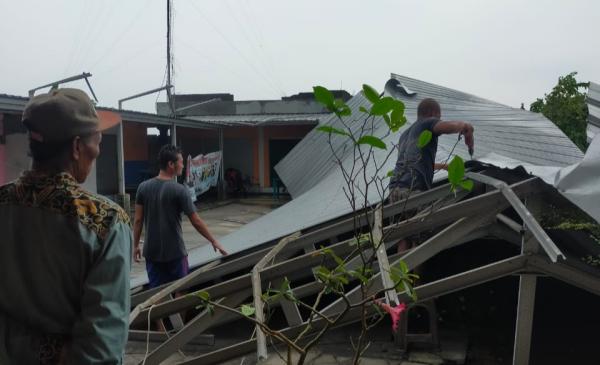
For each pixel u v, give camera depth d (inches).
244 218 576.7
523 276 113.3
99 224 59.6
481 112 354.3
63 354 59.8
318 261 125.6
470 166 158.9
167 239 169.6
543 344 155.8
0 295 59.9
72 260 58.5
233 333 176.9
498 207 121.7
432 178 153.9
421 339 150.9
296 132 824.3
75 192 60.6
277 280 126.0
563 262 114.7
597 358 145.9
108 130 470.6
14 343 59.2
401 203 147.7
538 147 294.5
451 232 120.0
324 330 74.7
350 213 168.4
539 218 127.2
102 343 56.8
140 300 160.7
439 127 146.5
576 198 113.1
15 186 61.7
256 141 836.6
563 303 181.6
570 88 485.7
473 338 160.9
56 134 60.6
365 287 75.0
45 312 59.3
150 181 172.1
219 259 183.2
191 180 639.1
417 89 369.1
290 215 237.8
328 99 64.4
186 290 180.5
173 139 615.5
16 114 379.2
